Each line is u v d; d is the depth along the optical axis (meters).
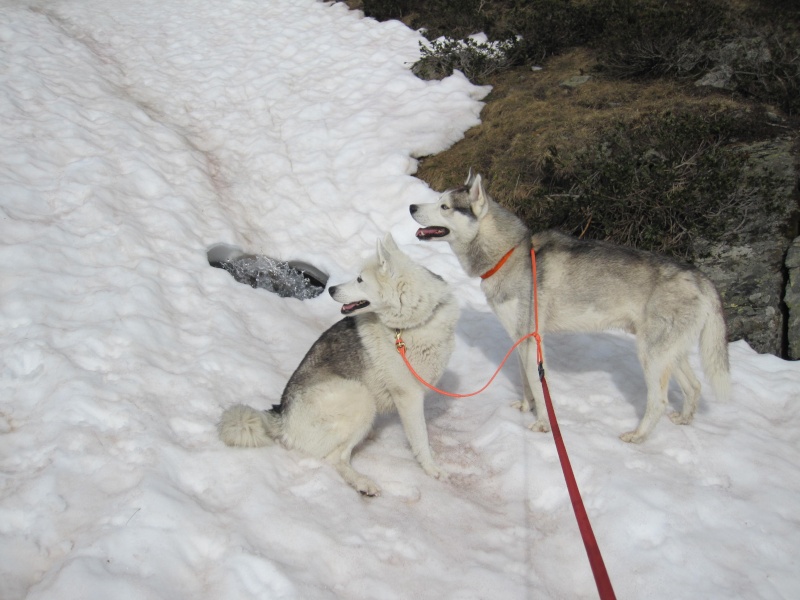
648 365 4.20
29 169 6.89
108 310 5.15
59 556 3.07
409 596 3.06
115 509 3.29
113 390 4.30
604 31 10.12
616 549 3.38
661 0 10.29
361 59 11.29
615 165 6.68
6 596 2.84
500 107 9.31
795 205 6.36
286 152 8.99
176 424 4.16
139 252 6.09
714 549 3.31
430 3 12.74
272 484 3.68
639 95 8.74
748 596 3.04
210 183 7.93
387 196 7.98
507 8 11.98
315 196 8.09
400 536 3.41
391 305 3.77
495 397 4.94
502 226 4.54
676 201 6.27
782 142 7.14
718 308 4.13
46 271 5.45
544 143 7.97
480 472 4.11
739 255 6.16
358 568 3.18
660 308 4.12
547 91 9.46
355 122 9.39
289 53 11.88
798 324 5.55
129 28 12.66
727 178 6.32
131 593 2.83
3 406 4.11
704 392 4.93
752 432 4.39
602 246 4.35
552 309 4.41
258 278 6.68
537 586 3.19
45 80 9.03
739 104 7.96
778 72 8.27
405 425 4.02
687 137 6.99
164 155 8.11
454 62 10.46
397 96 10.01
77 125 8.00
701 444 4.21
